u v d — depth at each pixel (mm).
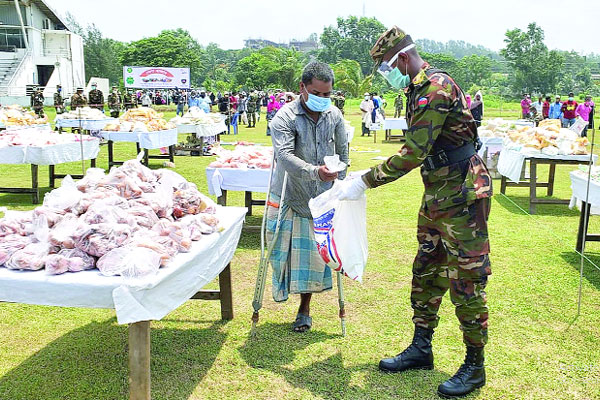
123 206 3164
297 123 3551
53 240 2736
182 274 2842
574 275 5102
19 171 11211
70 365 3352
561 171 12570
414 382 3168
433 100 2762
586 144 8086
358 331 3834
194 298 3986
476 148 2980
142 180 3521
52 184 9273
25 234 2977
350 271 3166
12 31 43062
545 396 3041
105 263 2641
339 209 3154
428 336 3299
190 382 3148
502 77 77875
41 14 45906
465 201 2869
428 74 2842
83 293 2516
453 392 2994
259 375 3232
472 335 3012
